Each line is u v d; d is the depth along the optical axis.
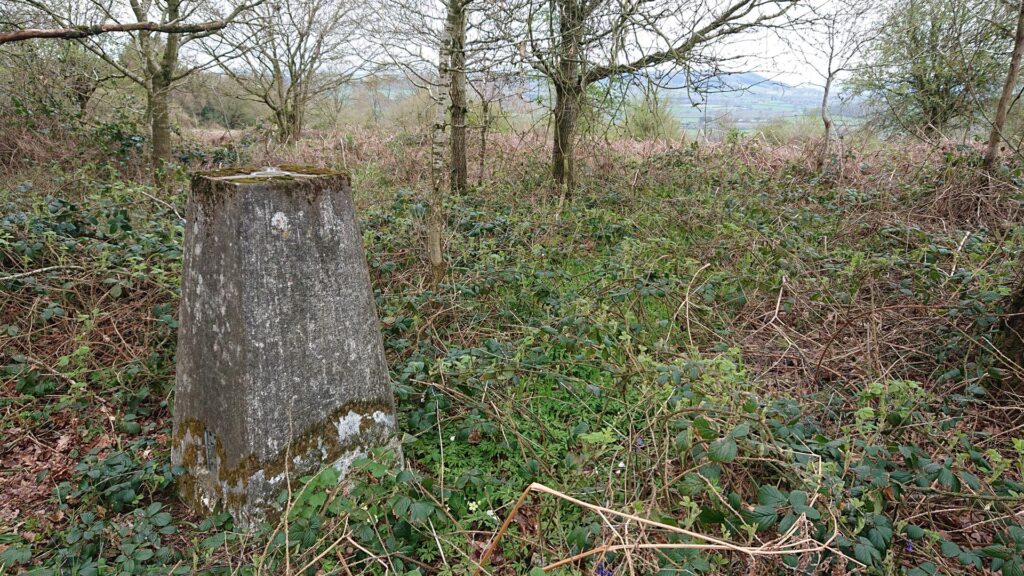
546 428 3.20
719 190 7.26
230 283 2.32
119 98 10.26
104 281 4.04
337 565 2.28
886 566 2.10
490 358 3.53
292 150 10.89
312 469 2.58
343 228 2.56
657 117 6.30
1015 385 3.40
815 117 12.52
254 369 2.34
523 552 2.46
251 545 2.40
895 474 2.34
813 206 6.84
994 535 2.40
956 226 6.21
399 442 2.94
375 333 2.76
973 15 8.11
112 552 2.39
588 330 3.59
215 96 13.06
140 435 3.24
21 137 8.41
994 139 6.68
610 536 2.24
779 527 2.01
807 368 3.71
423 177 8.71
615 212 6.73
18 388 3.48
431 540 2.46
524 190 7.96
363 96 14.87
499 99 6.83
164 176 7.68
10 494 2.82
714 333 4.01
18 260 4.41
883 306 4.14
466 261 5.16
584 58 5.94
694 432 2.46
